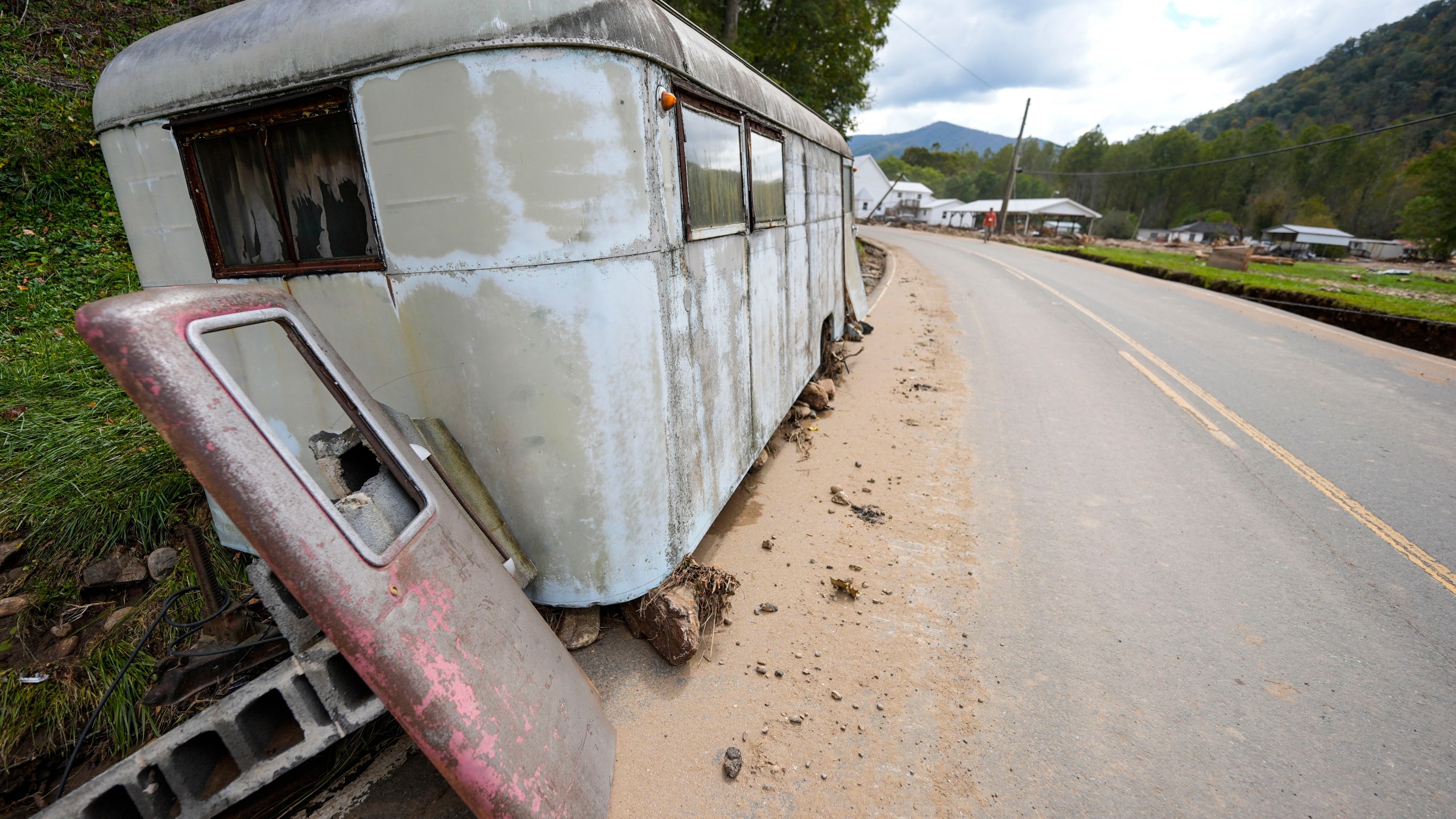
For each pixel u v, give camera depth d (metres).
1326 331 9.49
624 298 2.37
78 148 6.62
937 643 3.01
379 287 2.37
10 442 3.56
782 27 14.50
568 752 2.05
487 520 2.43
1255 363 7.63
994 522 4.12
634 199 2.34
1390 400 6.27
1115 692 2.71
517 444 2.41
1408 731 2.50
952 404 6.29
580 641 2.85
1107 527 4.05
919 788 2.27
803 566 3.62
